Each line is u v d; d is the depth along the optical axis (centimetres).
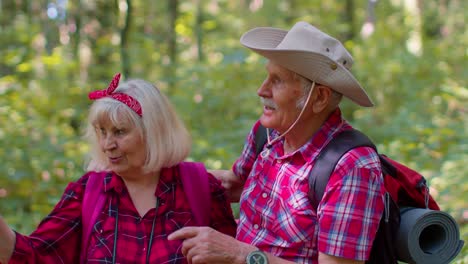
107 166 235
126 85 233
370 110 827
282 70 213
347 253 197
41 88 758
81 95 772
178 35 995
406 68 880
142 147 229
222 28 1272
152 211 232
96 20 884
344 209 199
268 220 221
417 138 606
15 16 964
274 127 221
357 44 1061
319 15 1238
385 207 206
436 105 774
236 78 709
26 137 611
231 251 203
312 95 213
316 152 214
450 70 921
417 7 1407
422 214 208
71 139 639
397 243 210
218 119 676
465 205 441
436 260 212
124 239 227
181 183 241
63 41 1000
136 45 856
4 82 725
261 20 1285
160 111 230
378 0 1453
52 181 561
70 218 232
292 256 211
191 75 738
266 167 232
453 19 1391
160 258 225
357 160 204
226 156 522
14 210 539
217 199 249
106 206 231
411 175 223
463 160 489
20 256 219
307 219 209
